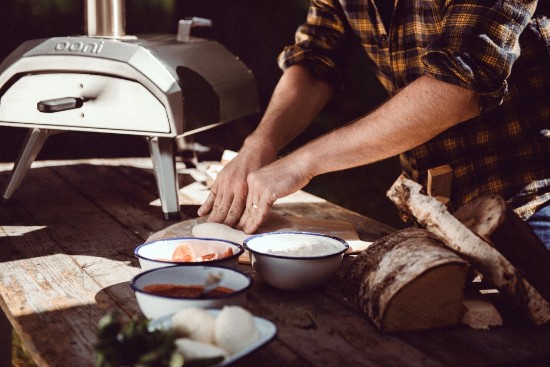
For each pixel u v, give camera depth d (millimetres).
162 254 1633
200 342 1146
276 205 2398
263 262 1557
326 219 2230
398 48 1987
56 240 1984
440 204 1418
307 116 2248
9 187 2379
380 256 1478
